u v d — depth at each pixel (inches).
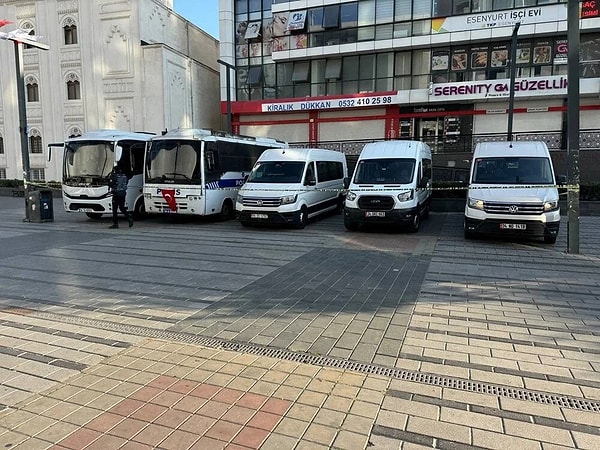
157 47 1077.8
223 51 1170.6
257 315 219.1
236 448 116.0
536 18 915.4
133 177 592.4
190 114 1200.2
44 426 126.0
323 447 116.8
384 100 1027.3
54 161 1184.8
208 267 323.6
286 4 1103.6
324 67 1112.2
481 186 425.7
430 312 223.6
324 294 254.5
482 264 332.5
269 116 1160.2
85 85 1139.3
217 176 576.1
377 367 163.5
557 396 143.8
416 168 497.7
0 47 1192.2
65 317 217.9
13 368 163.0
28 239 454.3
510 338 190.7
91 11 1114.7
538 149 448.1
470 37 959.6
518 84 922.7
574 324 207.3
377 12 1032.8
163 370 160.6
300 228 524.7
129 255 369.1
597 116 922.7
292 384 150.1
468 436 122.3
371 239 447.8
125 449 115.6
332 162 640.4
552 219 388.2
